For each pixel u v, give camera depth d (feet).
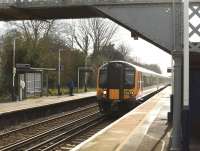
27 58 152.66
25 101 125.29
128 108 110.42
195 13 49.44
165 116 85.87
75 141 67.05
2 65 143.13
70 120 97.55
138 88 114.83
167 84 375.86
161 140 56.24
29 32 221.66
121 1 57.72
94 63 250.16
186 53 40.42
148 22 56.44
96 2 59.21
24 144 61.98
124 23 57.67
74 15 69.87
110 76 109.40
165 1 55.52
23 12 65.92
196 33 48.75
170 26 55.47
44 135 71.20
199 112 51.62
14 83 133.18
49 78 196.44
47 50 202.59
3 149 57.11
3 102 120.88
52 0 61.36
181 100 47.26
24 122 93.45
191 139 50.14
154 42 56.13
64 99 137.39
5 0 62.90
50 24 232.32
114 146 51.31
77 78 212.84
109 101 109.29
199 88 51.83
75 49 230.48
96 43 270.46
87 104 153.99
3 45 153.38
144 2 56.49
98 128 84.43
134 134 60.90
